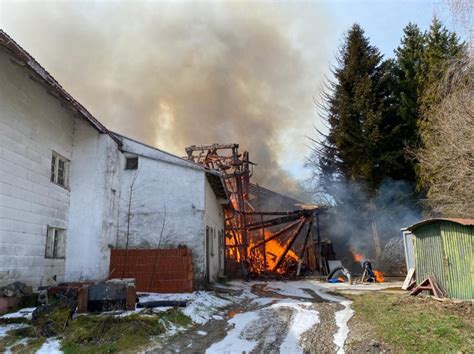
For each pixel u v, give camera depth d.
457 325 6.15
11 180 7.81
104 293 6.99
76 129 11.08
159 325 6.34
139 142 12.52
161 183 12.25
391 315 7.34
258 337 6.16
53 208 9.54
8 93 7.81
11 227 7.73
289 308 8.82
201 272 11.52
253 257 22.77
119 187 12.02
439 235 9.56
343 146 24.09
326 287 14.30
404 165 21.73
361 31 26.25
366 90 23.47
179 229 11.82
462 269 8.83
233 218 21.77
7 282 7.50
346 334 6.17
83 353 5.09
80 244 10.30
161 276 10.45
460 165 13.82
